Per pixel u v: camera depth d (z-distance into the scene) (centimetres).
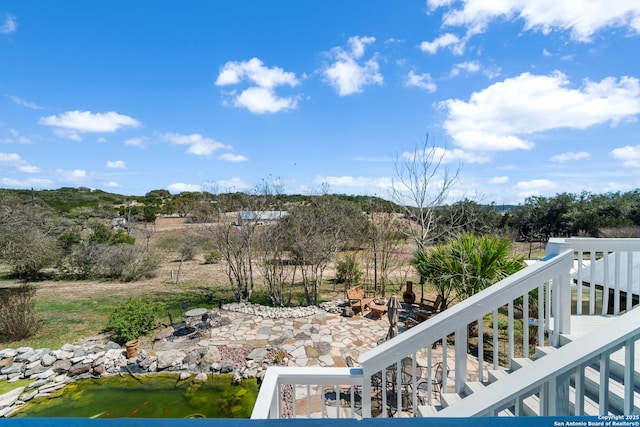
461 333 231
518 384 142
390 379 460
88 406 514
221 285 1290
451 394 232
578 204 1930
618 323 135
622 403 194
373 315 882
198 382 570
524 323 257
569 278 251
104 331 802
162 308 938
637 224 1730
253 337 742
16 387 568
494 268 643
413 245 1176
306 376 215
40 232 1268
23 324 768
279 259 1172
